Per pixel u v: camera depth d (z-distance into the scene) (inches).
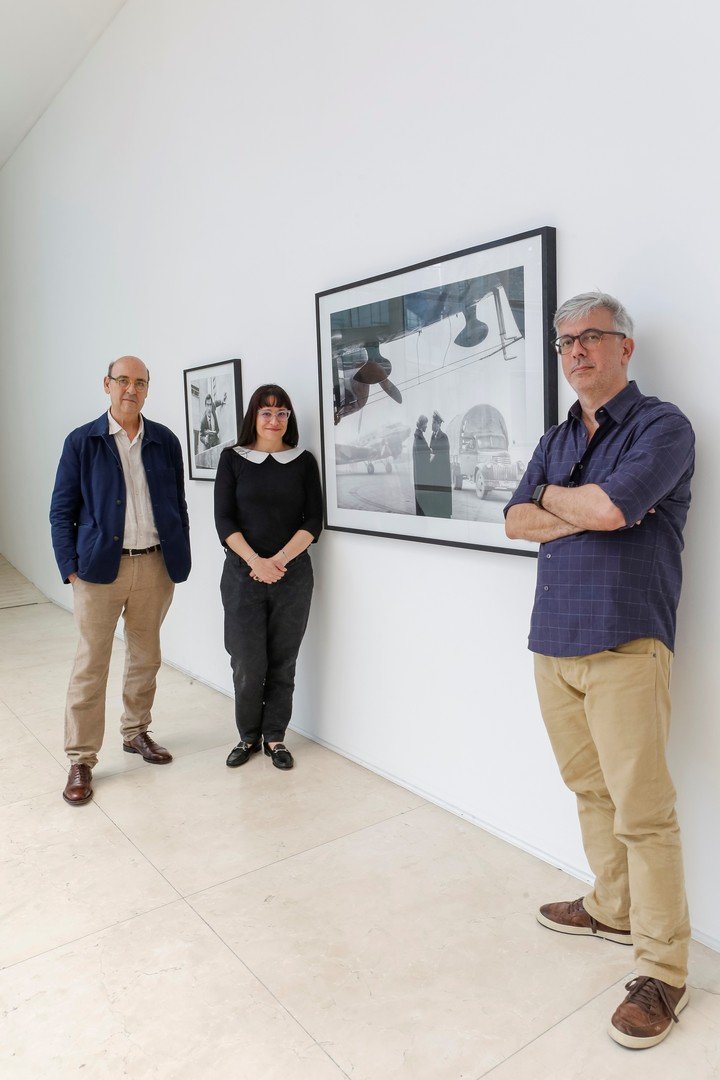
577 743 79.3
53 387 254.5
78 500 122.8
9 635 228.1
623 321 74.3
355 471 120.8
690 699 80.0
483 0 93.9
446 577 107.7
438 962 80.0
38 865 101.0
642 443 70.2
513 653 99.0
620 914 81.4
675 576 73.0
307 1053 68.7
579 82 84.0
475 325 97.6
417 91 104.5
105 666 123.1
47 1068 67.9
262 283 141.2
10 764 133.8
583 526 70.7
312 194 126.3
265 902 91.4
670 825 71.2
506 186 93.5
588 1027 70.7
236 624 126.3
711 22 72.1
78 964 81.3
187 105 159.5
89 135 207.3
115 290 199.8
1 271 303.6
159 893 93.9
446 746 111.2
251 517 124.7
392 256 111.7
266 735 133.0
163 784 124.1
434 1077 65.9
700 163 74.2
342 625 129.1
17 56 205.0
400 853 101.0
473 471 100.3
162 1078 66.6
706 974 76.5
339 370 121.7
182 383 171.2
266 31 133.4
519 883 93.4
